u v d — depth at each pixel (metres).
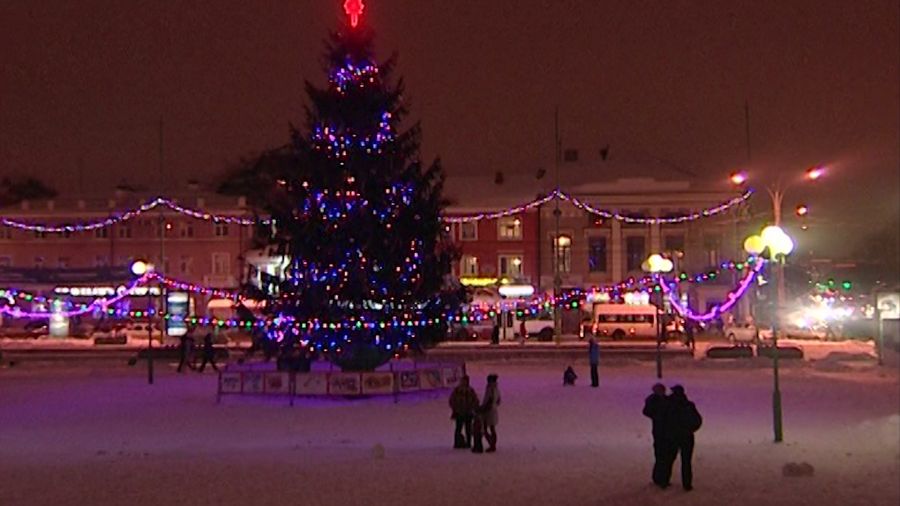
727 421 27.02
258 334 36.41
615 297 72.00
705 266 86.00
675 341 68.44
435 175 36.16
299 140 35.66
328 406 31.61
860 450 21.47
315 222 34.62
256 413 30.02
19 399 34.66
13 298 69.50
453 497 16.30
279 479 18.02
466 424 22.47
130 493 16.77
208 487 17.25
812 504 15.58
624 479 17.91
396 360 42.19
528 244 87.69
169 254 90.31
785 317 74.56
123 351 54.78
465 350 53.25
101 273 80.25
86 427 27.00
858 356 50.25
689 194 87.38
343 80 35.06
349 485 17.39
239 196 94.25
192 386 39.31
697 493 16.53
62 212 91.50
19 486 17.42
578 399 33.44
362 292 34.50
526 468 19.19
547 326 70.69
